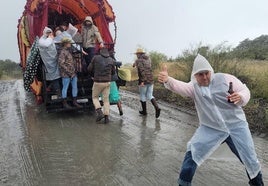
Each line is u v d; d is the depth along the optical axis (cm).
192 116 1053
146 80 1035
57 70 1038
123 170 636
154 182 582
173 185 570
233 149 491
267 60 1827
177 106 1207
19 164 682
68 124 993
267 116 910
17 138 862
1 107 1308
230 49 1448
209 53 1396
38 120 1055
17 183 593
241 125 486
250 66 1498
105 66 963
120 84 1127
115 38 1198
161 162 672
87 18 1134
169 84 500
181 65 1473
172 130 899
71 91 1100
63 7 1292
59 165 670
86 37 1130
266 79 1252
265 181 574
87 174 622
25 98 1514
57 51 1045
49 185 582
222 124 482
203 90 486
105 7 1200
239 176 599
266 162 663
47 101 1046
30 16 1147
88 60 1126
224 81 483
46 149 768
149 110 1159
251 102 1098
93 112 1152
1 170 654
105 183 583
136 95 1490
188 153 502
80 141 821
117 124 977
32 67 1054
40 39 1023
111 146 776
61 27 1174
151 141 806
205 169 630
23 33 1270
